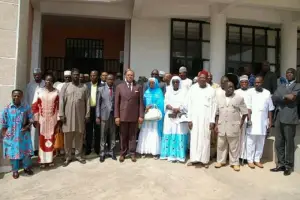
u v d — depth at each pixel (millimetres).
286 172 6305
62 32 12930
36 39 9727
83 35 13023
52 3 9805
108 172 6172
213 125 6613
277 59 11156
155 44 10383
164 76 7836
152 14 9852
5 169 6309
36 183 5770
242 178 6137
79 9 9992
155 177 5977
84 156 7160
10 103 6176
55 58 12859
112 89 6914
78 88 6562
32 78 9562
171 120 6859
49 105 6410
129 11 10234
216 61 9531
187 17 10117
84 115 6652
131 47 10273
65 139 6516
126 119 6641
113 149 6898
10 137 5973
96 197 5223
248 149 6715
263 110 6672
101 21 11680
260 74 8820
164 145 6949
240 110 6523
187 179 5977
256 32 11078
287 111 6246
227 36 10812
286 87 6242
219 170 6500
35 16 9742
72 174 6086
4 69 6320
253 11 10180
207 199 5238
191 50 10570
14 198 5207
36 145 7344
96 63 12992
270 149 7215
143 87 7582
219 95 6676
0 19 6320
